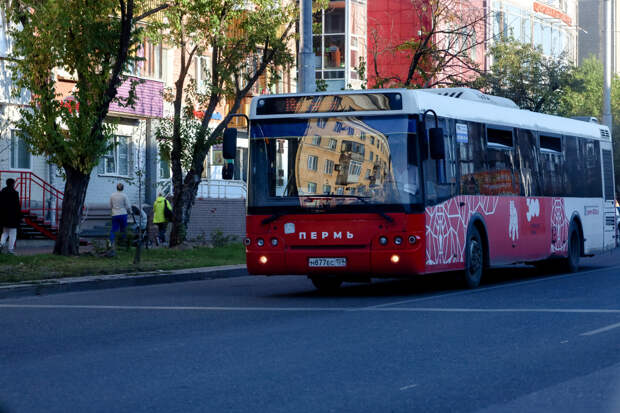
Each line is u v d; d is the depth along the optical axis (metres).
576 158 26.66
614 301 17.03
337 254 18.28
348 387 9.07
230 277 25.84
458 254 19.64
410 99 18.23
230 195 46.31
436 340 12.16
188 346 11.89
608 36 49.12
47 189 36.94
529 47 51.59
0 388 9.19
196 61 45.38
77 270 23.25
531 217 23.38
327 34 57.56
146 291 20.94
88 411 8.12
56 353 11.48
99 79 27.38
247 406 8.25
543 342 11.91
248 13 33.16
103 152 27.62
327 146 18.53
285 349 11.52
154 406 8.28
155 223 37.94
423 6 39.75
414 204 18.12
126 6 28.72
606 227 28.72
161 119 34.38
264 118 18.91
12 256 26.03
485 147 21.16
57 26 26.66
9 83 34.91
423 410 8.06
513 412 8.00
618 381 9.34
